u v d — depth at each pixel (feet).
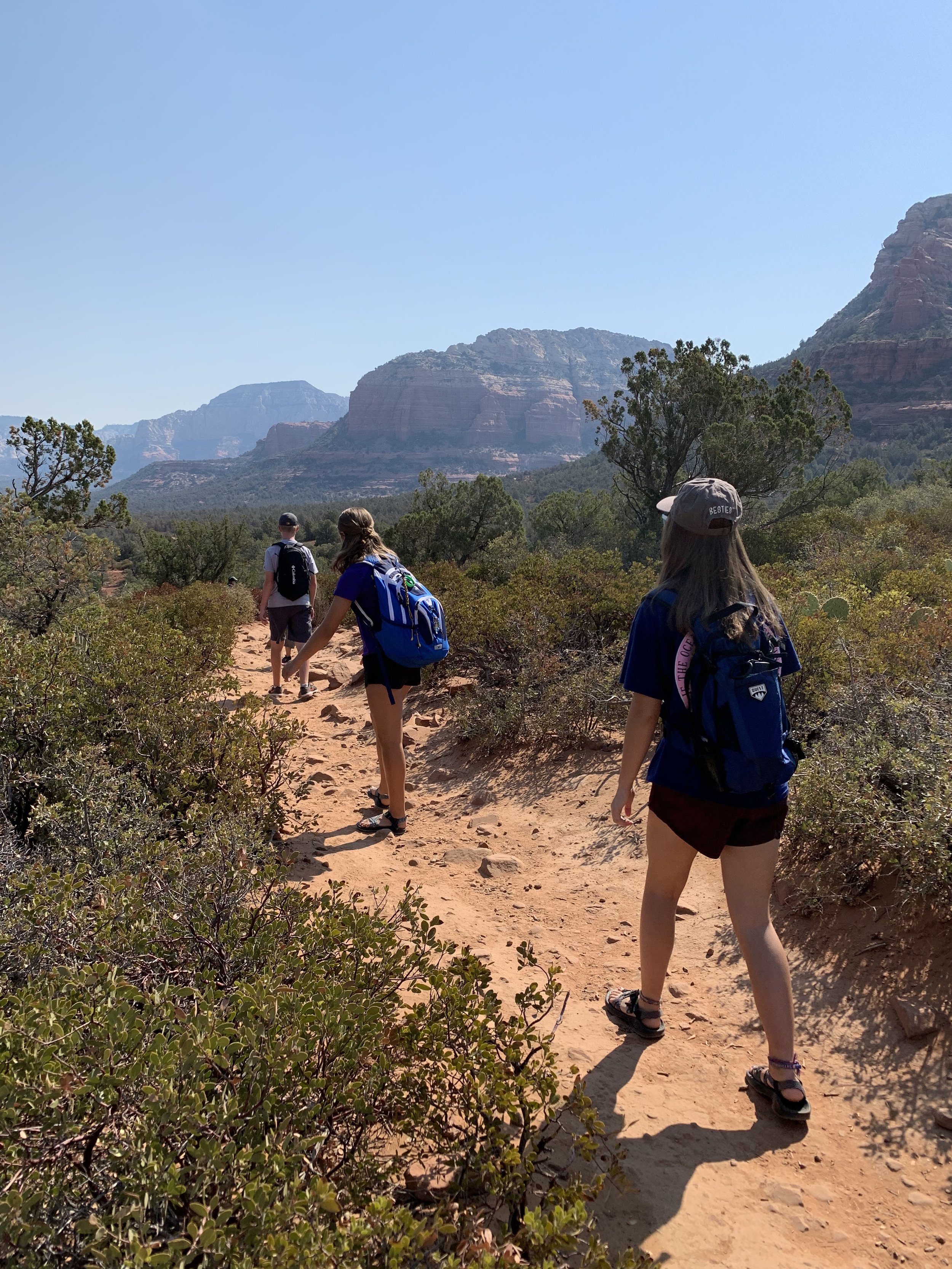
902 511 77.10
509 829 15.74
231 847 10.05
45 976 7.36
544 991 7.98
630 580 28.07
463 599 30.76
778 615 8.25
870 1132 7.83
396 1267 4.86
